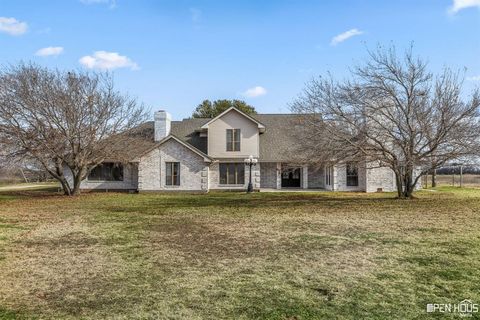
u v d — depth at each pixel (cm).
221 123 2936
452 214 1431
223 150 2928
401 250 845
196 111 5447
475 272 681
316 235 1024
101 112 2430
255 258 788
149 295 583
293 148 2978
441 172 3706
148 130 3100
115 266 738
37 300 566
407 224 1198
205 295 581
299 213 1494
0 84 2239
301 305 540
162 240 974
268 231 1089
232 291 597
